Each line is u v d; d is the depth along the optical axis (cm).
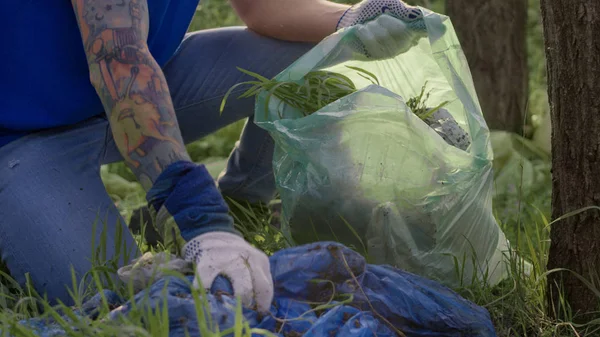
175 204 198
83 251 243
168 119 211
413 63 282
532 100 504
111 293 206
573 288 243
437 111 271
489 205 270
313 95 267
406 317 204
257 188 328
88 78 260
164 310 169
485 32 448
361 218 251
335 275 204
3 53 251
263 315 187
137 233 326
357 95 248
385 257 251
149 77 213
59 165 256
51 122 258
